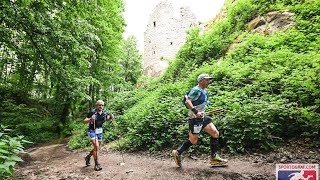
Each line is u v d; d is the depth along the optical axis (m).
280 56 9.19
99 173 5.65
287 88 6.80
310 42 9.43
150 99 13.47
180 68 17.92
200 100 4.93
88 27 10.55
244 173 4.43
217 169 4.86
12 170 3.05
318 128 5.38
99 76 19.89
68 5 9.40
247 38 12.38
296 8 12.07
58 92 18.86
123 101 17.12
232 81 9.44
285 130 5.95
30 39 9.88
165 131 7.79
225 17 19.20
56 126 18.41
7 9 8.05
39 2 8.53
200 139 6.48
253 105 6.37
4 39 9.49
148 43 45.47
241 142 5.91
